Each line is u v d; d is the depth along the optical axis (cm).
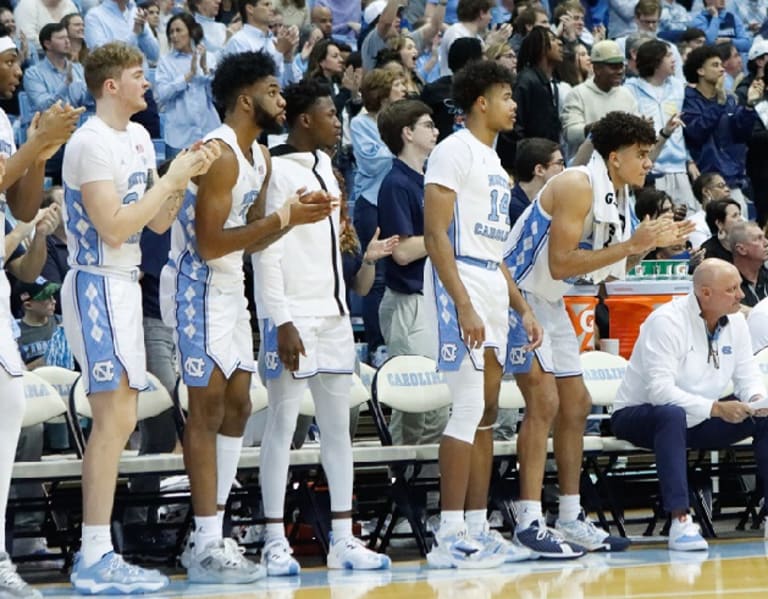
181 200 780
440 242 842
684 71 1527
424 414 1022
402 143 1041
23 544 923
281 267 833
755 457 988
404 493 934
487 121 875
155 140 1397
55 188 1086
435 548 864
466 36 1460
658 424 955
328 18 1606
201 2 1580
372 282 1020
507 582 791
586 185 886
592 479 1131
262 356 910
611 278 1012
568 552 891
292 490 936
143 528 890
